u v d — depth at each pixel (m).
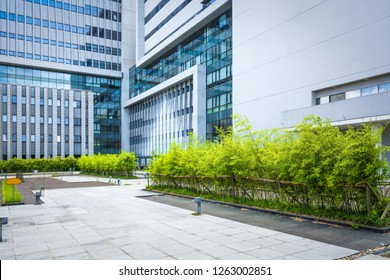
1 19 65.06
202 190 18.27
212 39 44.06
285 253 7.62
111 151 75.25
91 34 75.00
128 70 77.88
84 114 71.19
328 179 10.45
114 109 76.81
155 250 8.04
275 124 30.83
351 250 7.78
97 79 75.50
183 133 50.88
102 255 7.71
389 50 21.67
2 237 9.59
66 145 68.56
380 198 10.02
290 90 29.33
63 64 70.19
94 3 76.12
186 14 52.28
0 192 23.98
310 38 27.61
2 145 62.16
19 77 66.81
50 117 67.31
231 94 39.19
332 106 23.58
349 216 10.40
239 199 15.06
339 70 25.02
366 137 9.98
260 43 33.31
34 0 68.88
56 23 71.00
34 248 8.40
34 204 16.77
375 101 20.61
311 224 10.73
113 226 10.98
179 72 53.16
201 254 7.64
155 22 64.12
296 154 11.73
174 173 20.69
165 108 57.56
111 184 30.48
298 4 28.92
